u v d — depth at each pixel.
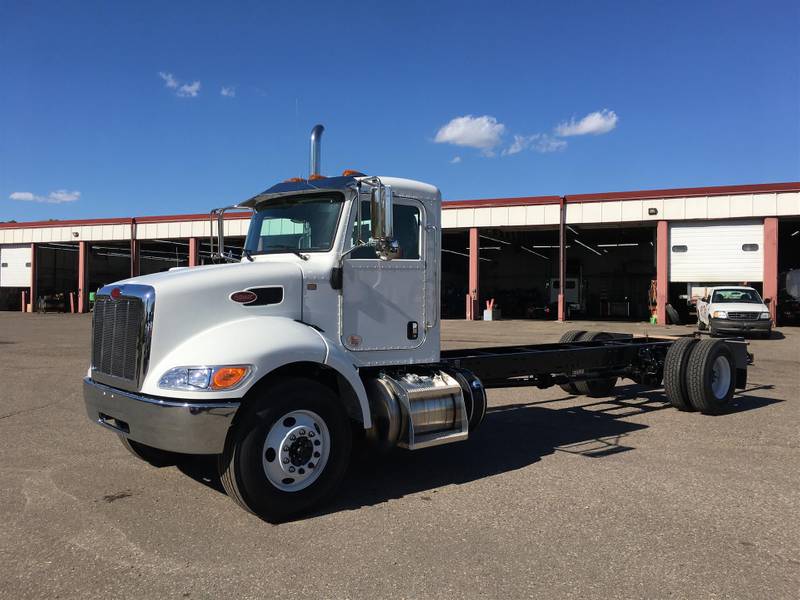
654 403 9.31
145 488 5.09
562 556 3.82
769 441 6.84
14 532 4.15
